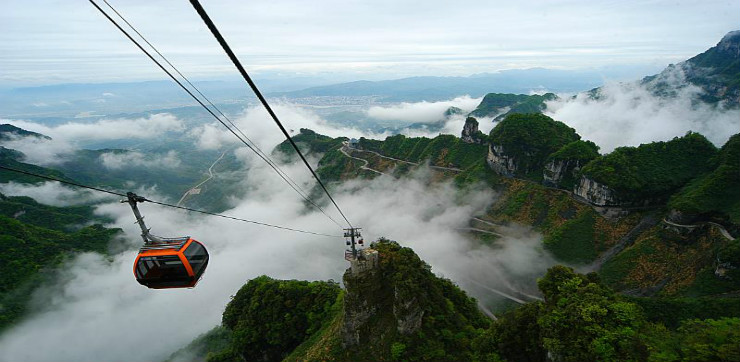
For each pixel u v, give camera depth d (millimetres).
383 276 54375
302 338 76250
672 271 97938
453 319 54781
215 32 7652
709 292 83250
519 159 169125
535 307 45031
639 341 31578
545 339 36688
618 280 104250
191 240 21469
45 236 150500
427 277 56344
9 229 139125
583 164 145875
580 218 131375
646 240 110500
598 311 35406
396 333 50375
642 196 123312
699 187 110000
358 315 52406
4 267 126875
